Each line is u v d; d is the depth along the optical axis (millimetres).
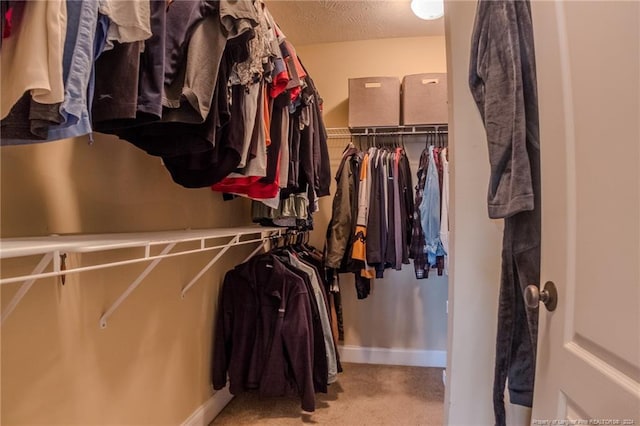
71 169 1081
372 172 2486
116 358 1260
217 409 2002
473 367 1166
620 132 536
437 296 2805
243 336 1984
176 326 1636
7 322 899
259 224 2414
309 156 1961
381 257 2391
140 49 814
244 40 1048
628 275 517
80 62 645
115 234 1160
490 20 952
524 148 844
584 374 608
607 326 560
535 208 871
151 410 1451
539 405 760
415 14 2502
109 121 862
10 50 605
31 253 638
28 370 947
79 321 1104
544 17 761
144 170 1421
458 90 1172
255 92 1308
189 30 933
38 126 639
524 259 889
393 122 2607
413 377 2553
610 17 556
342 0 2391
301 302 1966
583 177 632
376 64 2926
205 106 931
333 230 2557
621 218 533
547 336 736
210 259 1966
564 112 688
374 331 2863
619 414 523
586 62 622
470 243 1168
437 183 2410
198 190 1866
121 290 1281
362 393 2291
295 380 1916
